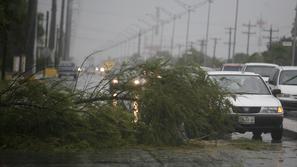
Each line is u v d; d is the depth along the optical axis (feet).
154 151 64.34
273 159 62.23
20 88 64.13
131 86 67.62
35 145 62.39
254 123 81.20
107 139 65.62
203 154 63.67
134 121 67.62
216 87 70.74
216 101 71.00
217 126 72.02
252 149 69.62
